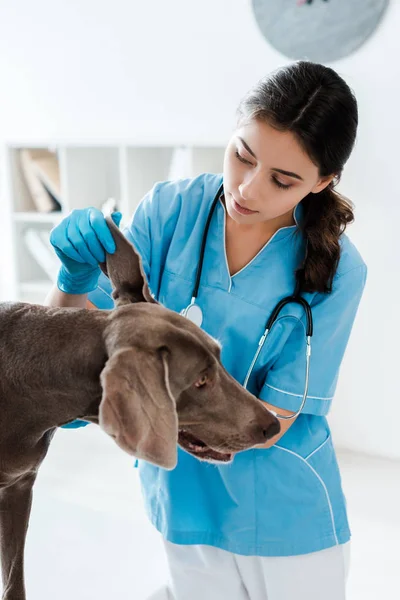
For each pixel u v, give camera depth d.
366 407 3.39
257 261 1.58
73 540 2.71
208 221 1.62
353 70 3.12
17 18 3.77
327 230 1.52
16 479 1.42
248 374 1.59
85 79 3.69
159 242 1.66
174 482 1.63
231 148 1.43
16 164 3.87
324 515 1.61
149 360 1.17
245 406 1.30
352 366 3.38
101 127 3.71
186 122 3.50
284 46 3.20
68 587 2.42
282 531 1.60
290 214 1.58
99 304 1.62
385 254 3.22
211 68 3.38
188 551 1.70
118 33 3.55
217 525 1.63
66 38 3.68
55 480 3.19
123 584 2.44
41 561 2.57
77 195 3.78
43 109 3.83
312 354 1.56
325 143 1.36
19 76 3.85
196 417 1.31
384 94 3.09
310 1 3.11
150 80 3.53
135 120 3.61
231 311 1.58
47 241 3.86
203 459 1.37
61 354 1.29
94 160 3.87
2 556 1.52
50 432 1.42
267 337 1.56
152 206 1.67
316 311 1.56
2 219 4.04
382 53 3.06
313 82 1.35
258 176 1.39
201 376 1.26
